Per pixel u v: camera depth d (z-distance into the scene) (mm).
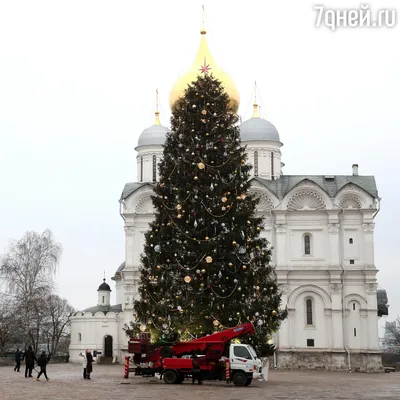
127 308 87250
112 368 75562
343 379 59188
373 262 84500
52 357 98000
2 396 36062
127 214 88500
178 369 45500
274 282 50906
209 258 46031
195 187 48281
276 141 94375
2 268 97438
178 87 83000
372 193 85688
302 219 86062
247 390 41031
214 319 46844
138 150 97938
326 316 83625
